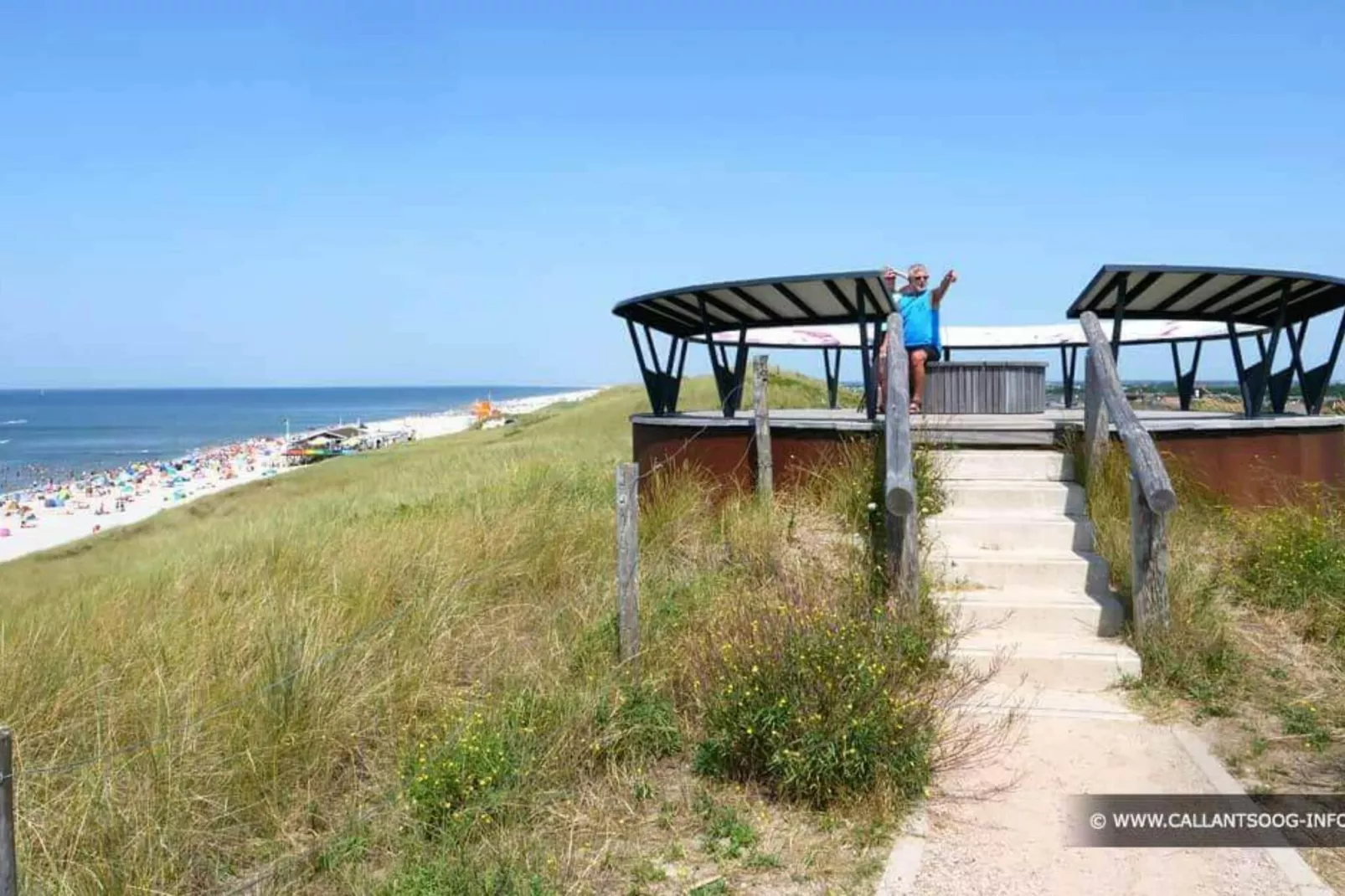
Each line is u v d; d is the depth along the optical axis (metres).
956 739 5.08
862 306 8.86
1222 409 14.35
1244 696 5.46
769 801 4.61
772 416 10.70
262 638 6.01
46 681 5.41
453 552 8.00
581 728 5.08
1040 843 4.12
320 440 76.81
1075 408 14.36
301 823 4.61
